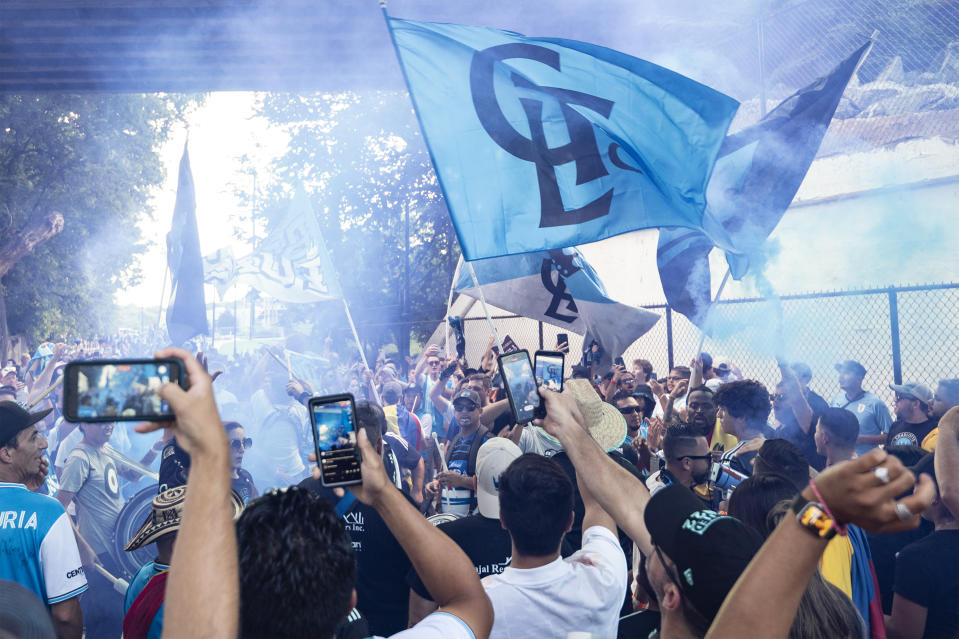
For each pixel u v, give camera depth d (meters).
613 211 4.79
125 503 5.80
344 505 3.48
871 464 1.09
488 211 4.59
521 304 8.73
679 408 8.59
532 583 2.51
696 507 1.75
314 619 1.48
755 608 1.16
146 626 2.52
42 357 12.59
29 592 1.61
